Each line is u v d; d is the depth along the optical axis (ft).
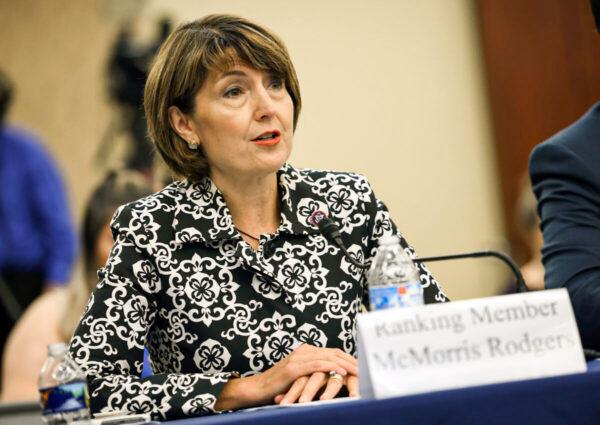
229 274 23.59
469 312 17.33
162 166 25.58
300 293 23.63
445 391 16.16
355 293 24.22
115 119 48.70
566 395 16.30
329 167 52.19
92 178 48.39
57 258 47.80
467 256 21.72
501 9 53.72
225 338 23.11
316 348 21.58
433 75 53.52
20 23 48.37
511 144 53.42
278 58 23.66
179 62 24.02
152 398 21.36
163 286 23.53
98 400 21.62
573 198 26.21
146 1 49.44
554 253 25.84
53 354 20.76
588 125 27.30
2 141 47.67
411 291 19.79
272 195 24.72
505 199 53.26
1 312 46.88
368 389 17.10
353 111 52.60
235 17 24.45
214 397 21.11
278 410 17.20
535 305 17.52
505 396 16.20
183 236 23.72
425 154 53.16
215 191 24.35
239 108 23.49
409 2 53.36
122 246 23.80
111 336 22.81
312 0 52.34
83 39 48.78
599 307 24.25
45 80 48.39
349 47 52.75
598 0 28.25
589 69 53.83
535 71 53.78
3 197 47.52
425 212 52.95
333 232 22.15
